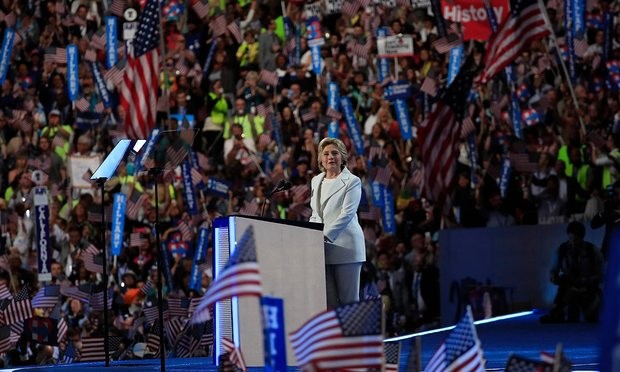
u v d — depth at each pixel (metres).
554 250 38.75
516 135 44.22
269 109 46.06
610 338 9.05
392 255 41.75
